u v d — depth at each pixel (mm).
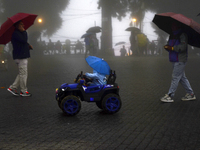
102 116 6695
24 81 9164
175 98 8500
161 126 5852
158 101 8164
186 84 8133
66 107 6750
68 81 12406
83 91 6820
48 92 9867
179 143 4922
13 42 8930
